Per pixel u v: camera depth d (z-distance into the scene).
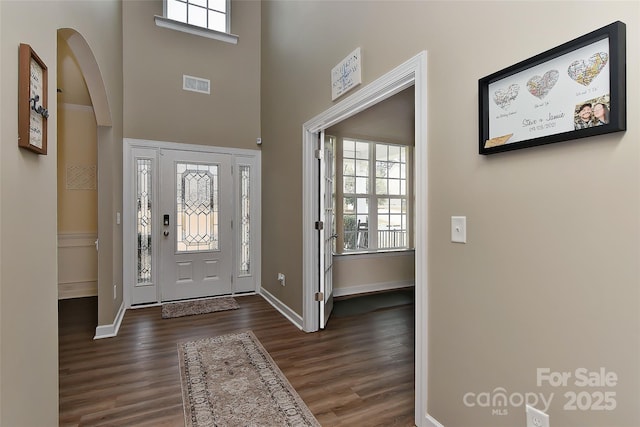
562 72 1.09
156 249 3.95
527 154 1.21
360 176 4.72
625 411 0.98
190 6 4.21
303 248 3.15
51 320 1.40
